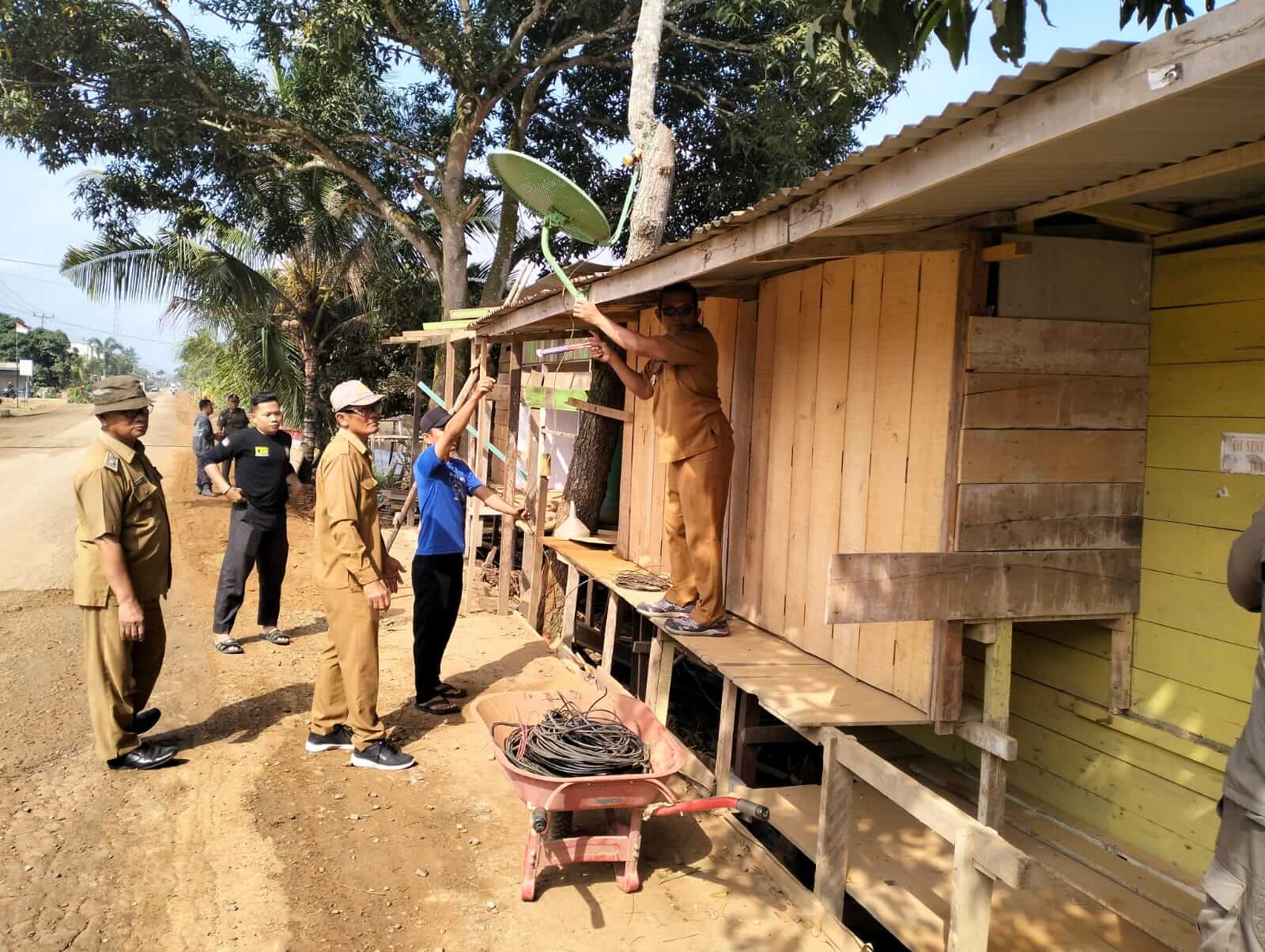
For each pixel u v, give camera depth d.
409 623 7.84
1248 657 3.36
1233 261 3.44
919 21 3.38
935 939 3.08
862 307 4.26
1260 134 2.37
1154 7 3.64
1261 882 2.07
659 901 3.61
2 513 13.48
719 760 4.43
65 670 6.11
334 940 3.29
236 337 19.16
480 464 9.53
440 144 16.17
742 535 5.50
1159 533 3.72
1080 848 3.77
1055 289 3.65
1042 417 3.63
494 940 3.32
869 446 4.18
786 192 3.15
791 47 11.55
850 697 3.91
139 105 13.43
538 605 7.70
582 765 3.61
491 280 15.28
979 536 3.56
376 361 20.62
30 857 3.73
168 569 4.78
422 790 4.58
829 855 3.42
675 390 4.83
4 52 12.12
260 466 6.73
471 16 13.98
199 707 5.55
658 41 7.80
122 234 16.58
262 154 15.44
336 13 12.05
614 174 16.94
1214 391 3.51
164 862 3.77
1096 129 2.28
